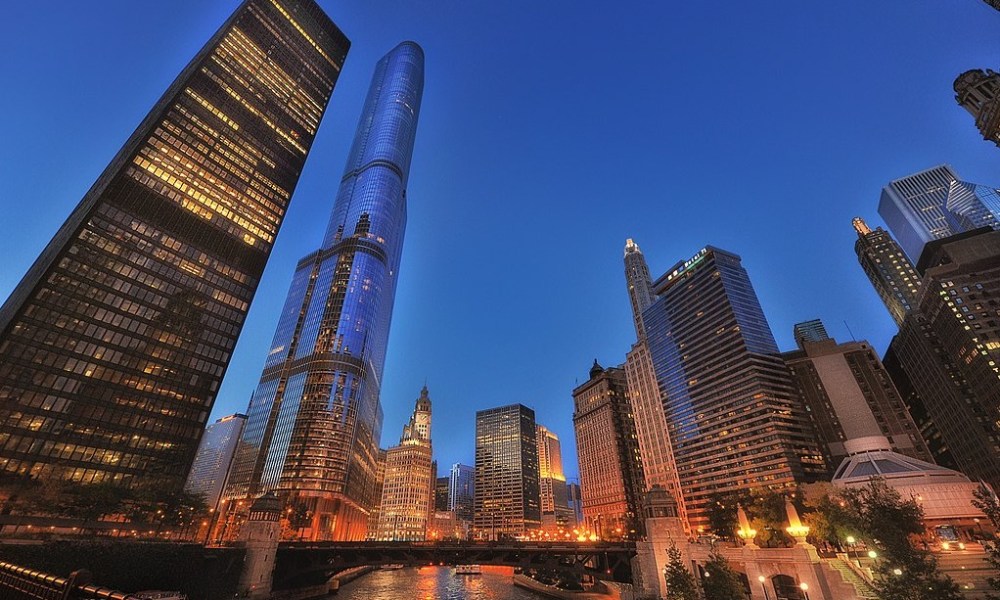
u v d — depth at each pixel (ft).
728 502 338.75
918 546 192.75
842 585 155.02
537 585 399.85
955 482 318.86
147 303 394.73
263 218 515.09
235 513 582.35
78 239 369.71
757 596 182.19
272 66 606.55
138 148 430.20
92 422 341.00
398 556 314.76
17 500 290.97
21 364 320.29
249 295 473.26
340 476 624.59
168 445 375.25
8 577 36.83
